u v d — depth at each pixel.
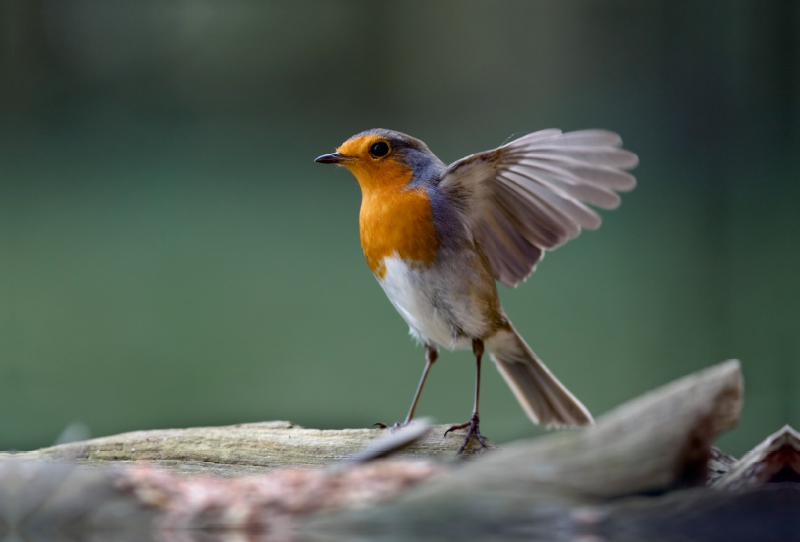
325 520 3.96
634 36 19.55
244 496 4.16
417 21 20.33
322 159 5.70
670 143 18.52
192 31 19.83
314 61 20.23
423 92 20.36
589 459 3.86
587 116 19.41
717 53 18.66
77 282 13.89
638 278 14.76
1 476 4.13
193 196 17.05
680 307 14.09
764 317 13.28
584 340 12.87
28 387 10.53
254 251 15.13
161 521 4.06
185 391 10.80
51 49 19.20
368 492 4.07
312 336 12.45
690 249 15.93
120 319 12.60
